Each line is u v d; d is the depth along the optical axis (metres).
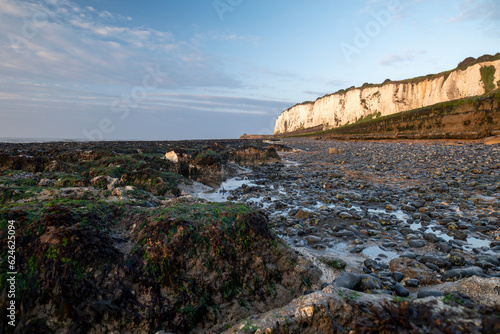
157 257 3.45
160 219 3.86
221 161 17.08
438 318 2.13
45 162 11.61
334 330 2.75
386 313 2.29
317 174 16.58
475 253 5.61
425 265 4.96
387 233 6.97
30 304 2.82
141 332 2.99
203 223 3.88
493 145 27.19
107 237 3.59
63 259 3.06
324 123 109.56
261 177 16.09
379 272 4.79
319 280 4.09
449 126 38.88
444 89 68.19
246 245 3.87
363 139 52.00
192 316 3.19
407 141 41.91
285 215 8.78
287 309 2.90
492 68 58.09
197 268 3.52
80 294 2.96
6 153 11.80
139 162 12.78
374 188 12.12
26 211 3.57
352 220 8.00
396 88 84.44
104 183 7.39
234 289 3.55
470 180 12.77
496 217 7.68
